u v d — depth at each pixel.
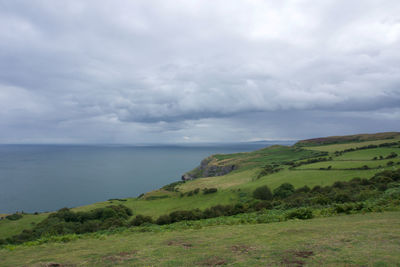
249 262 8.73
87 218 68.94
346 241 10.66
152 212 78.31
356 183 55.78
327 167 87.12
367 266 7.48
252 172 119.75
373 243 10.02
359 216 18.58
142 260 10.11
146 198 101.75
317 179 73.94
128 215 75.38
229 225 20.69
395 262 7.66
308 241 11.22
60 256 12.33
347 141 193.88
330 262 8.09
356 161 89.06
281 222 19.61
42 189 192.25
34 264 11.06
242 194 80.50
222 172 180.00
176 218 43.72
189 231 18.12
